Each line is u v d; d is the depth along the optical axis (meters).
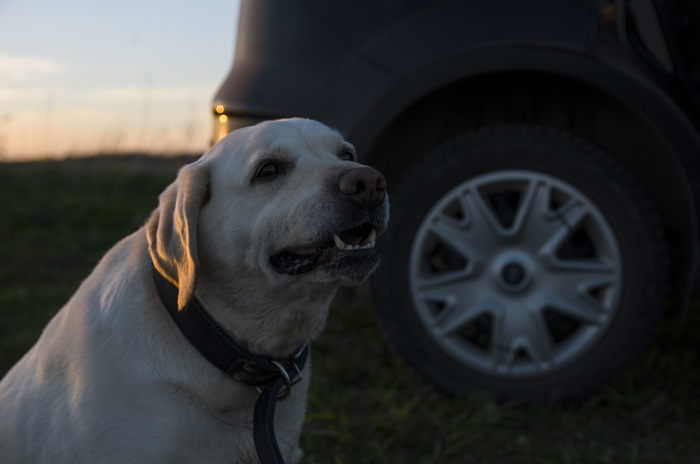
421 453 2.55
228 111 2.89
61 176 8.73
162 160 10.28
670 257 3.03
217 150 1.92
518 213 2.82
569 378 2.78
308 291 1.86
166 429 1.67
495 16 2.80
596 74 2.73
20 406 1.75
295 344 1.96
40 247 5.68
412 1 2.87
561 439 2.62
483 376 2.83
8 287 4.60
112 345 1.70
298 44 2.90
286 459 1.92
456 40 2.80
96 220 6.48
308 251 1.82
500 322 2.81
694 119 2.70
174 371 1.70
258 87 2.88
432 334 2.86
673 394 2.91
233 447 1.78
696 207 2.68
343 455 2.54
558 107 3.11
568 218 2.79
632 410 2.79
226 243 1.84
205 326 1.73
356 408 2.91
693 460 2.45
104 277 1.85
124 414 1.65
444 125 3.17
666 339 3.52
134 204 7.29
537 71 2.76
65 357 1.72
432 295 2.87
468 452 2.54
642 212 2.73
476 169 2.84
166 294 1.75
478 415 2.72
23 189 7.87
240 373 1.76
